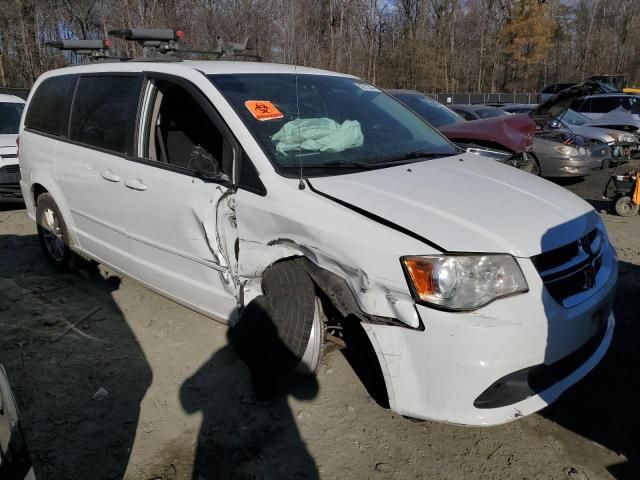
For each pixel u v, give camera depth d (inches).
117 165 151.3
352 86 159.6
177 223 134.6
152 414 119.8
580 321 102.7
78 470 104.0
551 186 130.6
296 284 115.0
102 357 142.3
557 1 1945.1
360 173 120.3
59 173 177.6
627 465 104.4
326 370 133.7
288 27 754.8
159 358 141.6
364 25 1494.8
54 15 1159.6
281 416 118.3
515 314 94.7
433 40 1684.3
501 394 97.5
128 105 151.5
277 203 113.9
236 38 706.2
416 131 153.2
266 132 124.8
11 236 251.3
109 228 160.9
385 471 103.0
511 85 1823.3
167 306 171.0
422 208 105.1
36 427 115.7
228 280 128.3
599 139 424.2
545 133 374.9
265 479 101.5
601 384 129.5
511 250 97.7
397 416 118.0
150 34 171.0
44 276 197.8
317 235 106.7
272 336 116.4
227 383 130.4
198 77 135.5
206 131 153.3
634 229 264.1
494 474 102.3
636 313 164.6
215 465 105.0
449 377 94.7
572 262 105.8
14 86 1107.3
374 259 99.3
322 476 102.2
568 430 113.9
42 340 151.0
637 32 1925.4
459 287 94.3
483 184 121.0
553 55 1994.3
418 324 95.7
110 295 180.1
